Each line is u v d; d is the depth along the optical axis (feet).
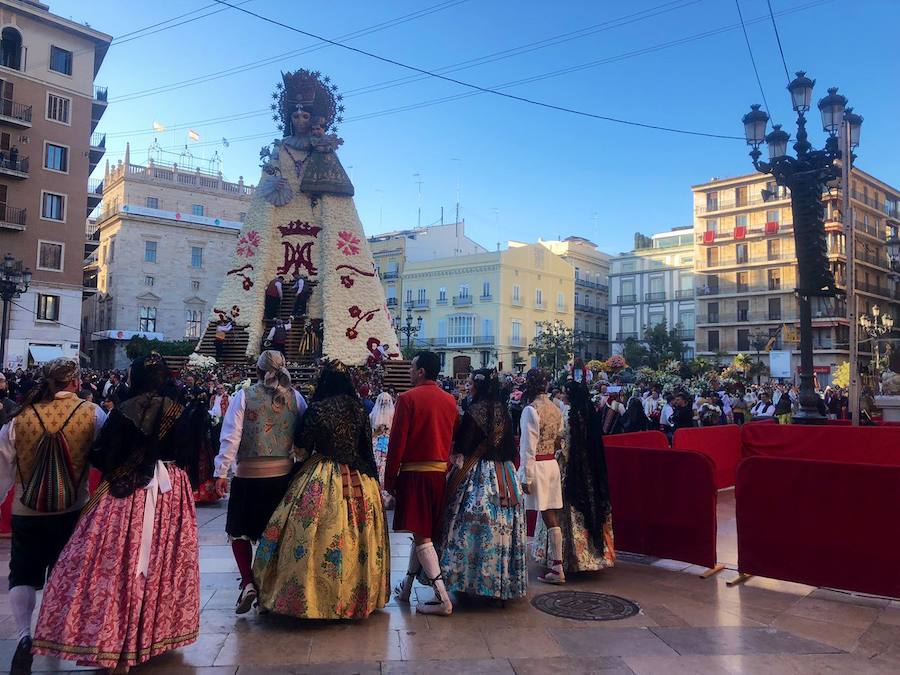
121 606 11.64
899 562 15.92
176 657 12.73
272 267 72.74
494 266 188.34
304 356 69.72
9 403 30.76
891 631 14.64
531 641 13.89
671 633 14.44
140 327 165.78
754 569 18.04
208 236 176.35
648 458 20.94
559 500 18.25
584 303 224.12
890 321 146.20
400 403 15.92
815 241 38.42
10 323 112.57
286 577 14.21
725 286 183.83
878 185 179.01
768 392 58.85
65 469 12.34
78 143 122.11
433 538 16.78
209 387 48.55
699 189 188.65
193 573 12.75
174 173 192.03
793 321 169.89
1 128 113.29
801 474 17.44
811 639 14.12
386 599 15.31
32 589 12.24
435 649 13.38
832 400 66.85
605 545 19.07
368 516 14.96
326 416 14.84
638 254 215.10
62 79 120.16
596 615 15.61
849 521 16.66
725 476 33.88
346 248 72.79
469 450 16.71
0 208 112.57
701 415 50.44
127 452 12.23
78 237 121.39
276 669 12.28
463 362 192.54
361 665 12.52
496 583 15.75
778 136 39.06
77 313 120.67
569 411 19.27
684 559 19.85
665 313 207.62
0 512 22.80
